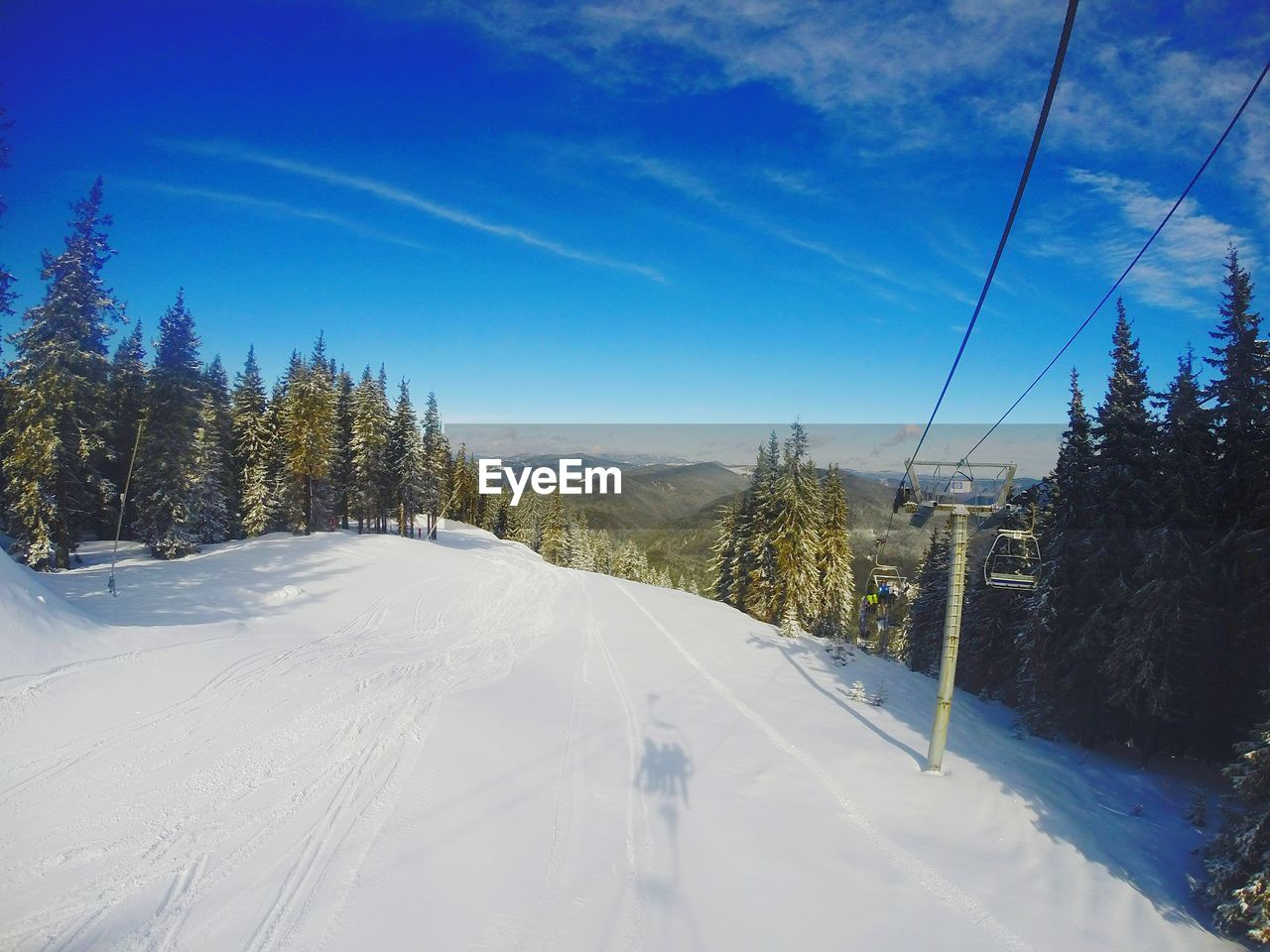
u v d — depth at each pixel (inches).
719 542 2094.0
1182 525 628.7
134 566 1168.8
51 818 321.1
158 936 248.1
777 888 325.4
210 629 674.2
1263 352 618.5
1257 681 619.5
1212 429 660.1
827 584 1675.7
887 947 284.7
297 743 432.5
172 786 361.1
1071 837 427.5
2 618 465.4
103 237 1108.5
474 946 257.9
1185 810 516.4
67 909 259.8
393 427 2237.9
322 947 247.3
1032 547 673.6
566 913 287.0
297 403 1733.5
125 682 475.5
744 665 876.6
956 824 430.0
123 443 1379.2
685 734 551.8
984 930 305.6
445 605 1136.8
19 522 1115.3
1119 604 671.1
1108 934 311.3
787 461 1539.1
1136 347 745.0
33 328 1047.0
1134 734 717.3
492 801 380.2
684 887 317.7
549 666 767.1
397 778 392.2
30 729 394.3
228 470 1732.3
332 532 1888.5
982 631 1026.1
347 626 919.7
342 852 311.7
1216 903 328.2
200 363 1349.7
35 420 1056.8
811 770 497.0
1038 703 759.1
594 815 382.3
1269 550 577.0
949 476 520.7
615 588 1545.3
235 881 285.3
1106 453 724.7
